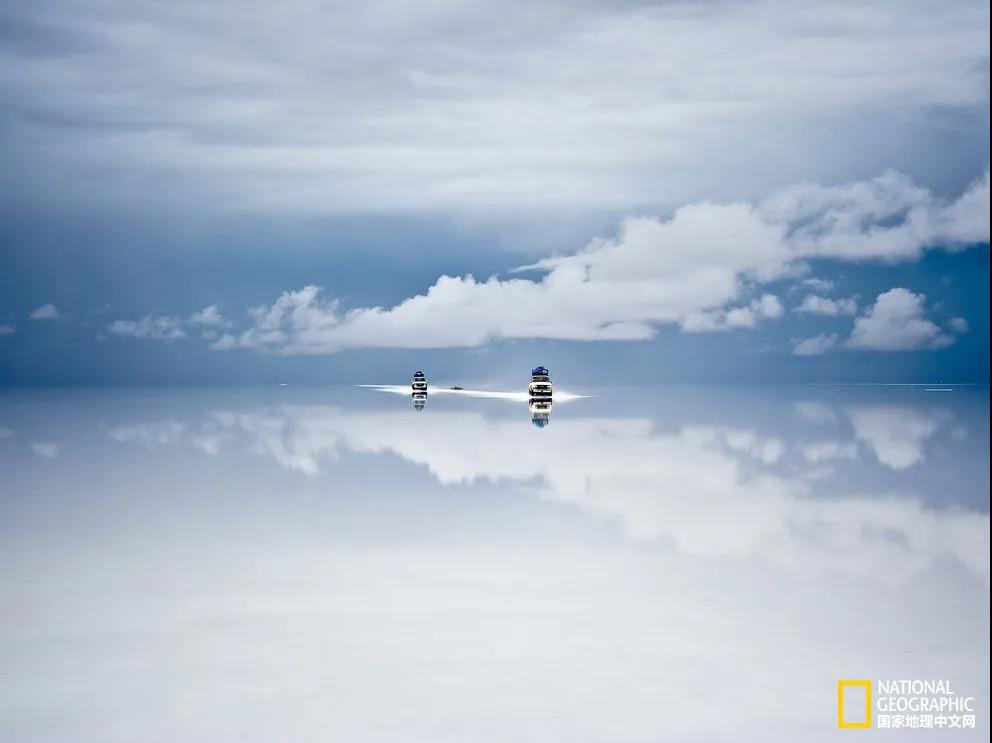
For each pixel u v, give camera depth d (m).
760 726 12.41
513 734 12.16
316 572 20.55
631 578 19.97
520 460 43.81
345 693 13.46
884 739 12.03
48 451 49.19
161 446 52.16
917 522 26.80
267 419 79.00
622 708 12.93
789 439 57.31
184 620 16.92
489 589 19.05
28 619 17.02
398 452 47.91
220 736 12.10
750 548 23.09
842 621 16.73
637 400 131.50
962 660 14.71
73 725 12.43
